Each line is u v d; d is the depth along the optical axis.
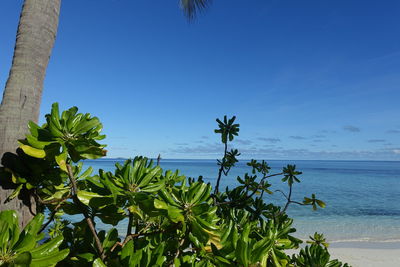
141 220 2.11
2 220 1.11
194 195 1.52
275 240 2.11
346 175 120.56
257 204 3.44
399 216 33.03
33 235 1.18
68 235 1.67
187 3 8.66
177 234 1.78
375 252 17.20
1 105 1.52
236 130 4.09
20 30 1.64
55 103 1.49
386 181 87.25
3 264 1.05
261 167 4.40
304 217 32.47
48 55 1.74
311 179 95.88
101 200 1.37
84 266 1.45
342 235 23.75
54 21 1.78
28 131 1.54
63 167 1.37
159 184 1.55
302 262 2.56
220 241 1.57
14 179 1.37
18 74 1.56
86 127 1.54
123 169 1.51
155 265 1.16
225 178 78.12
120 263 1.25
